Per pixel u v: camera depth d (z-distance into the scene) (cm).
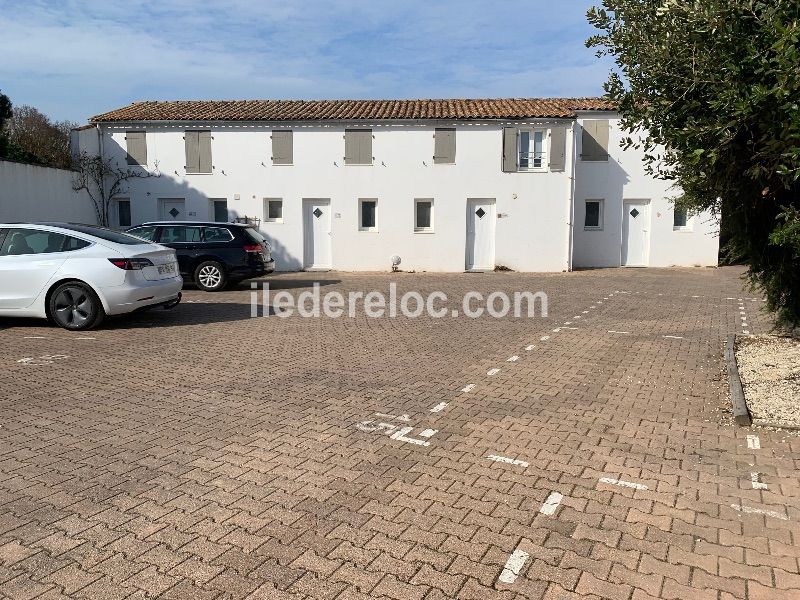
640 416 566
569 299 1416
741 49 509
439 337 938
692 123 548
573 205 2153
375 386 657
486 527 361
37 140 3094
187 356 786
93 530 351
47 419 536
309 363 760
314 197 2159
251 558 325
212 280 1528
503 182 2144
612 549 340
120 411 561
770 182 623
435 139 2128
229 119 2136
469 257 2188
